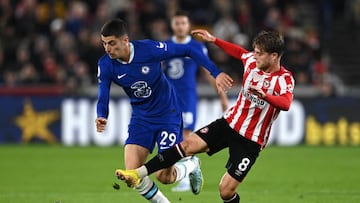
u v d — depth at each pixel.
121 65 29.62
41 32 76.38
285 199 36.50
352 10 89.25
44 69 72.00
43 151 61.19
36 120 66.00
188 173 31.53
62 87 68.94
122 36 28.77
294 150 62.78
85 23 75.94
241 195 37.91
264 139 28.88
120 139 65.12
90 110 65.50
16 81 70.62
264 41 27.59
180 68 41.78
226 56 73.25
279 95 27.91
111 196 37.66
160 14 77.25
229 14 77.31
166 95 30.94
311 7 89.31
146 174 28.02
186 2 77.62
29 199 36.72
